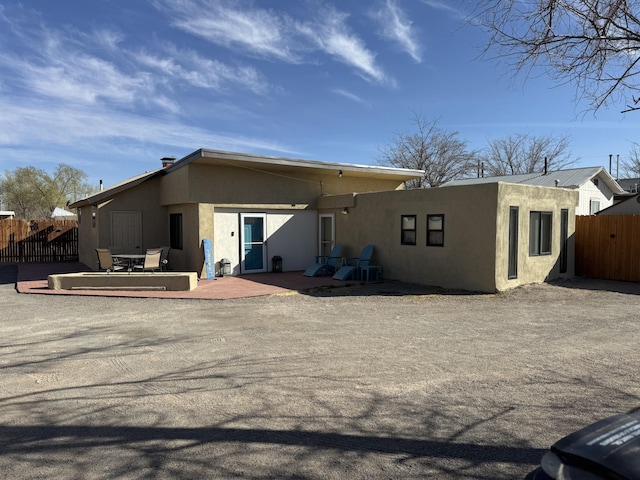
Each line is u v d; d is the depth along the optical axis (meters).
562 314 8.52
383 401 4.29
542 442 3.47
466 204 11.33
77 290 11.35
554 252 12.88
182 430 3.69
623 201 19.22
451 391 4.53
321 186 16.38
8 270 16.97
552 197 12.68
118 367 5.33
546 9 5.02
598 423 2.29
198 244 13.68
